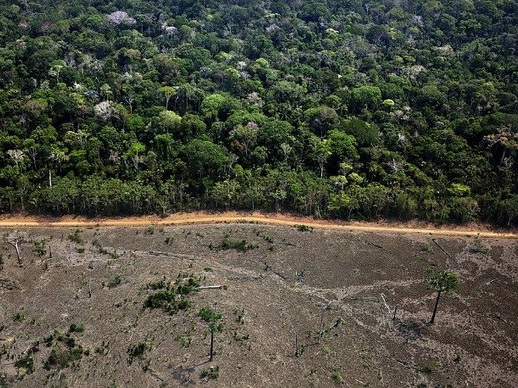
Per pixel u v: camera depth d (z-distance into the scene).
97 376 69.69
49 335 76.50
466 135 122.06
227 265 92.31
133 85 136.25
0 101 125.00
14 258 92.94
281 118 128.50
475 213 106.12
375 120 130.12
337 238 100.50
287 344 75.75
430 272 92.25
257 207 108.38
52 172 110.75
